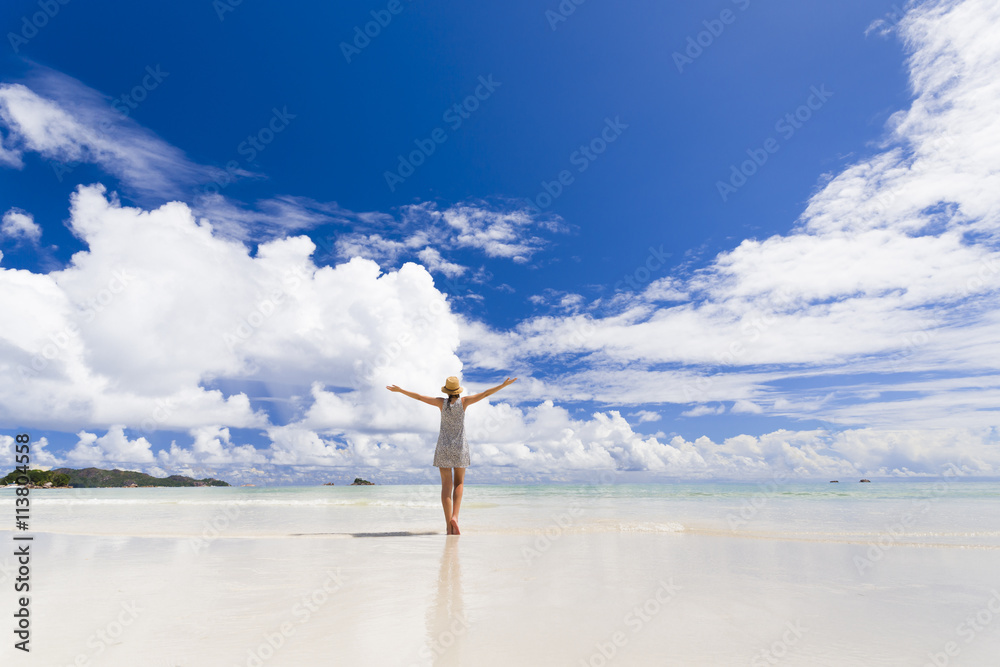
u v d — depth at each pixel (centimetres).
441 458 656
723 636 258
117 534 683
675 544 571
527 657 227
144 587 364
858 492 1814
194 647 239
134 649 236
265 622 280
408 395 676
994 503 1250
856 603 323
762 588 362
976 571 427
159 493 2389
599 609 306
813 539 611
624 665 218
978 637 259
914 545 560
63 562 469
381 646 241
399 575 404
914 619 289
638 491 2056
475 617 289
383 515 1016
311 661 221
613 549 536
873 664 222
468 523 819
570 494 1920
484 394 673
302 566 443
